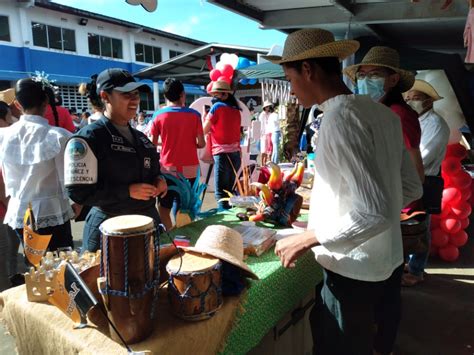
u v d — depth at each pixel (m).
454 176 3.51
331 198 1.23
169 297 1.17
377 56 2.24
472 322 2.60
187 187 2.24
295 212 2.16
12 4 15.23
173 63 11.08
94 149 1.62
